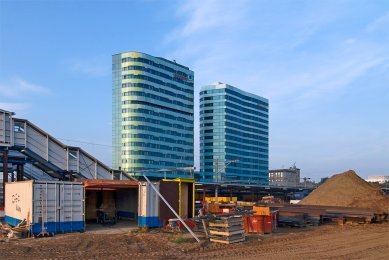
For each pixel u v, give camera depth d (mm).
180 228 24344
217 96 162000
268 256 16625
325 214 32188
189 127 153625
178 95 149375
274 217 26938
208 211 29406
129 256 16266
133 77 134000
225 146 158000
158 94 140250
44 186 23141
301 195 113062
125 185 26453
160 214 26328
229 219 20188
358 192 45781
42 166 38906
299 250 18234
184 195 27812
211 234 20562
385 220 33156
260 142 179875
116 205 33531
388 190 108750
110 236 21781
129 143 131625
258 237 22531
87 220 31766
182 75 152125
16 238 21500
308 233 25094
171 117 145250
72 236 21734
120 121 134000
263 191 104500
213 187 76062
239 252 17438
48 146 36125
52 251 17125
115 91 136375
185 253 17219
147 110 135500
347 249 18797
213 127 161000
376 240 22062
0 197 40969
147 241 20250
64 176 38562
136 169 130500
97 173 39656
